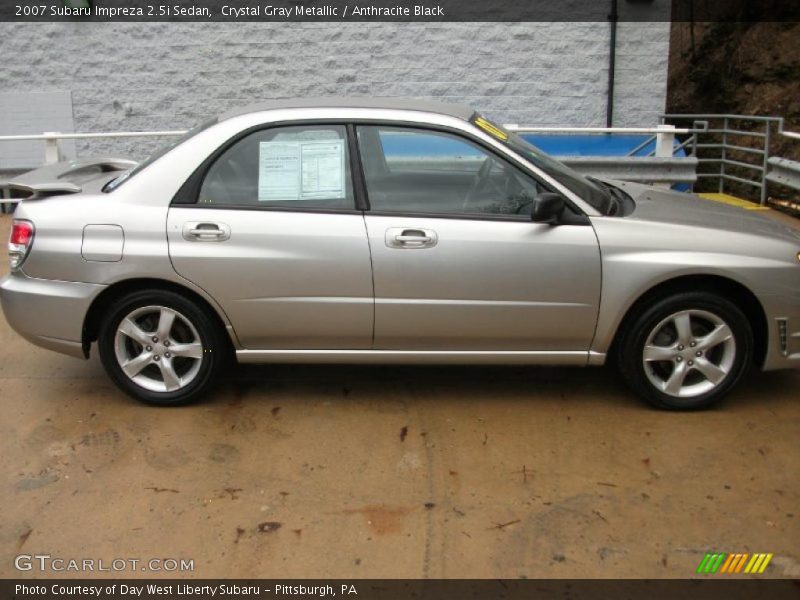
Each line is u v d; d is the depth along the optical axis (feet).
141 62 32.63
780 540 11.12
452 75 32.71
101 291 14.21
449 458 13.28
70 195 14.58
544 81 32.65
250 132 14.26
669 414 14.69
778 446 13.53
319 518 11.69
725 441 13.71
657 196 16.35
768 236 14.42
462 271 13.94
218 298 14.11
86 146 33.42
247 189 14.25
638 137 33.01
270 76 32.83
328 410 14.97
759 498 12.09
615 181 18.16
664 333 14.48
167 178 14.19
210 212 14.05
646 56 32.30
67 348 14.61
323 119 14.29
